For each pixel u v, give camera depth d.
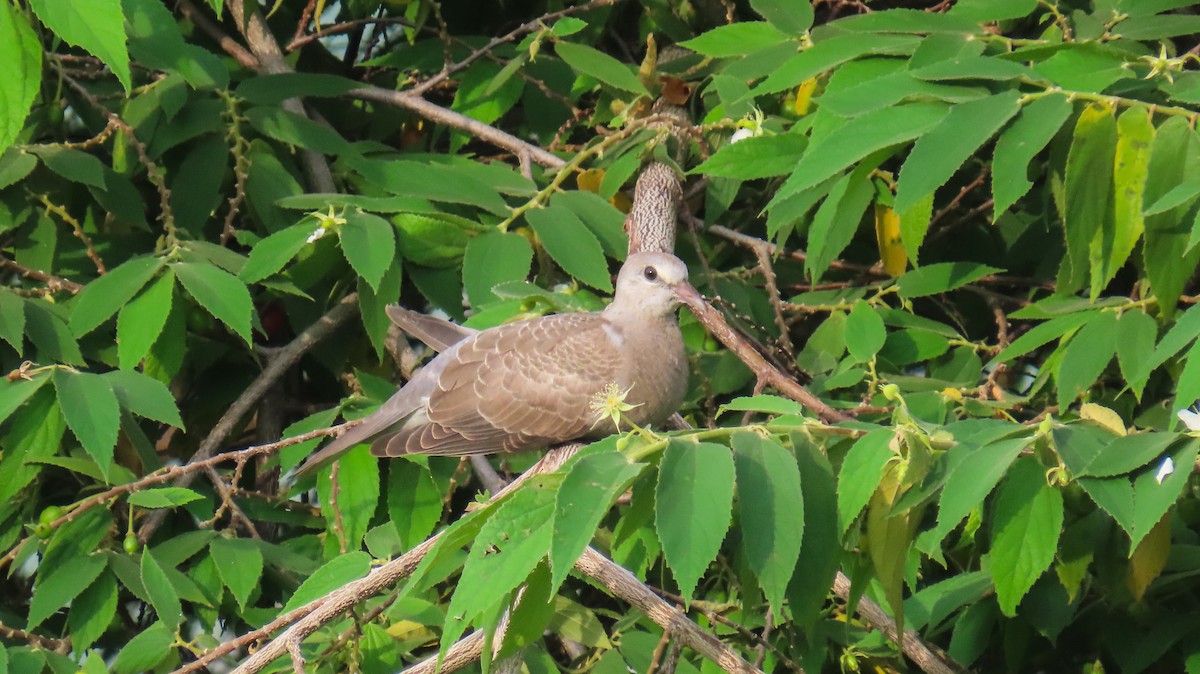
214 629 9.09
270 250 9.59
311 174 11.32
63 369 8.44
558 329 9.71
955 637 9.01
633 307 9.63
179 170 10.66
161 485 9.43
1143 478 5.77
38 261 10.30
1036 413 9.80
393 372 11.40
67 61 11.27
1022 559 6.05
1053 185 8.34
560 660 9.98
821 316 11.86
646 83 11.38
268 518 9.91
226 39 11.97
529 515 5.55
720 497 5.37
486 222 10.62
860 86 7.34
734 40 10.74
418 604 8.34
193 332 10.34
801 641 8.68
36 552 9.62
